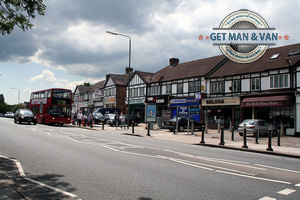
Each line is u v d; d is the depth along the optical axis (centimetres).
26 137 1496
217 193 506
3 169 678
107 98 5141
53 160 809
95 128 2711
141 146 1215
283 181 614
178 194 495
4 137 1480
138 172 668
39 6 708
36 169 686
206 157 951
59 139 1423
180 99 3216
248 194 504
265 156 1070
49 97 2944
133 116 3350
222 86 2738
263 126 1997
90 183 562
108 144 1249
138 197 475
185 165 776
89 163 770
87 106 6284
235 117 2664
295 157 1064
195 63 3544
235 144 1431
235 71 2659
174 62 4075
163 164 780
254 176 659
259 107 2409
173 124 2400
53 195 479
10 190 484
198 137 1861
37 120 3272
